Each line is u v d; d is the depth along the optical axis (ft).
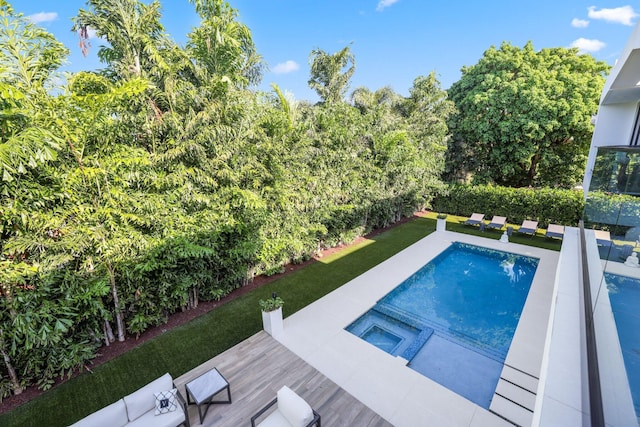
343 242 40.37
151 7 20.80
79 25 19.27
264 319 20.54
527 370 17.83
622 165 24.26
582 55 52.80
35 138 12.42
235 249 24.38
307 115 33.99
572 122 47.09
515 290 30.19
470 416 14.75
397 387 16.57
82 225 16.55
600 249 18.11
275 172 26.63
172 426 12.69
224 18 23.06
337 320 23.06
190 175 21.22
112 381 17.10
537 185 61.98
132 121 18.66
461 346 21.35
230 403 14.75
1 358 15.17
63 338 16.31
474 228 48.78
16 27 14.70
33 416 14.87
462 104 58.49
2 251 14.02
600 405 7.94
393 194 46.47
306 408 11.92
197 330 21.72
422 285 31.27
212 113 21.20
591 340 11.07
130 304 20.16
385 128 42.75
